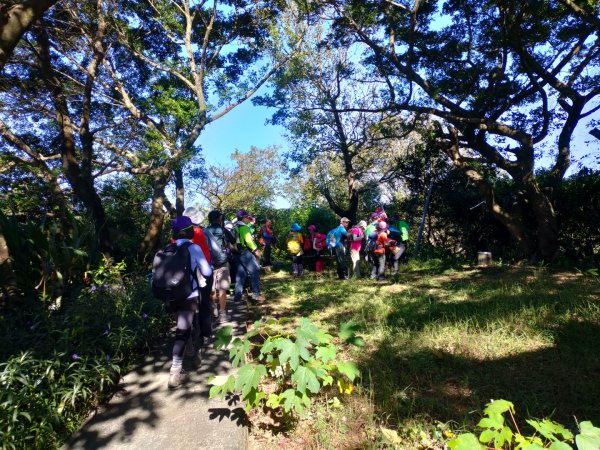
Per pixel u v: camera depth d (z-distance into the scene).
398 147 21.28
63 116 10.77
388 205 18.41
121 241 14.12
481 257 11.55
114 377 4.01
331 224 20.44
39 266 5.73
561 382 3.78
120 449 2.91
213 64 16.62
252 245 7.28
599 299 6.22
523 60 11.02
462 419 3.24
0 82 10.44
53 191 10.49
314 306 7.34
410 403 3.49
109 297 5.22
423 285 9.04
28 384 2.98
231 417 3.31
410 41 11.88
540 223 11.13
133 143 13.07
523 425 3.15
